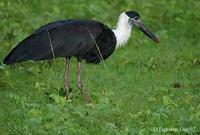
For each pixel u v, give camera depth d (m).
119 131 11.96
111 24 19.03
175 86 15.19
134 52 17.72
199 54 17.88
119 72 16.14
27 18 18.81
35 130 11.64
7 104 13.23
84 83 15.02
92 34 13.91
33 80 15.04
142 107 13.37
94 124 12.06
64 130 11.52
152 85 15.12
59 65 16.39
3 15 18.84
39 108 12.89
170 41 18.83
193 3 21.20
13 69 15.69
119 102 13.57
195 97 14.18
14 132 11.88
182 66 16.89
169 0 21.30
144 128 11.87
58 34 13.60
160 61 17.03
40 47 13.40
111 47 14.55
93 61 14.45
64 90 14.09
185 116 12.35
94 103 13.48
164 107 13.12
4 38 17.42
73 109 12.42
